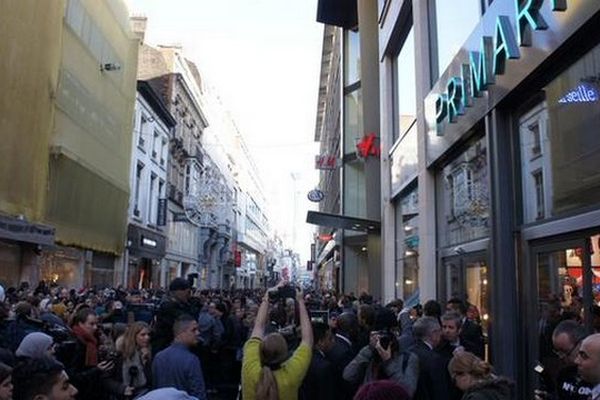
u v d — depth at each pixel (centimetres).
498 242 830
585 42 640
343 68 2811
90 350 616
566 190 695
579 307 652
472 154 1008
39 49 1761
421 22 1331
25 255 1780
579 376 388
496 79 831
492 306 836
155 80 3844
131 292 1741
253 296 2383
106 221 2495
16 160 1658
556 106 720
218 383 1045
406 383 479
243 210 8112
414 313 915
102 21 2384
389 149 1812
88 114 2250
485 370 371
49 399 305
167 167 3819
